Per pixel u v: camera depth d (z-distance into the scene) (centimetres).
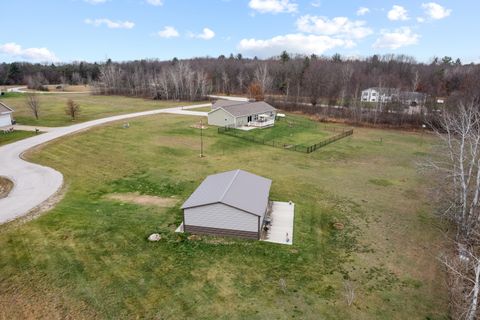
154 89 8862
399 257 1794
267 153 3747
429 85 8188
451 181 2830
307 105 6994
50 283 1468
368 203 2491
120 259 1669
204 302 1396
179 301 1397
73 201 2311
